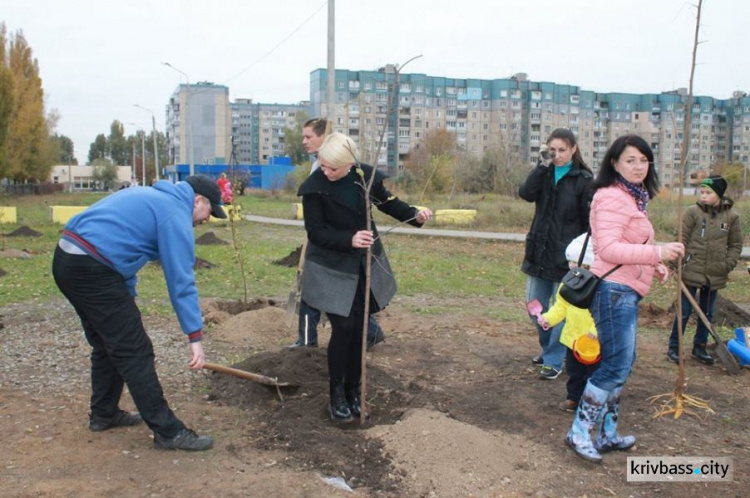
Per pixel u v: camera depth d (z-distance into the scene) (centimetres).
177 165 6203
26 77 4609
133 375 364
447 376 541
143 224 362
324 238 397
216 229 2361
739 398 494
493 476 346
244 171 5741
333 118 1438
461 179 2628
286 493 324
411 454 359
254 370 495
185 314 371
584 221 517
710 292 604
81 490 323
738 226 593
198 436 378
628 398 488
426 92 7306
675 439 411
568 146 510
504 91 7481
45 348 615
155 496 319
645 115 7412
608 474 360
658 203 2280
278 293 983
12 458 360
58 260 356
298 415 427
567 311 425
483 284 1114
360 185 406
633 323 364
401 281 1096
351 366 443
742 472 365
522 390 502
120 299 361
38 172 5062
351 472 350
